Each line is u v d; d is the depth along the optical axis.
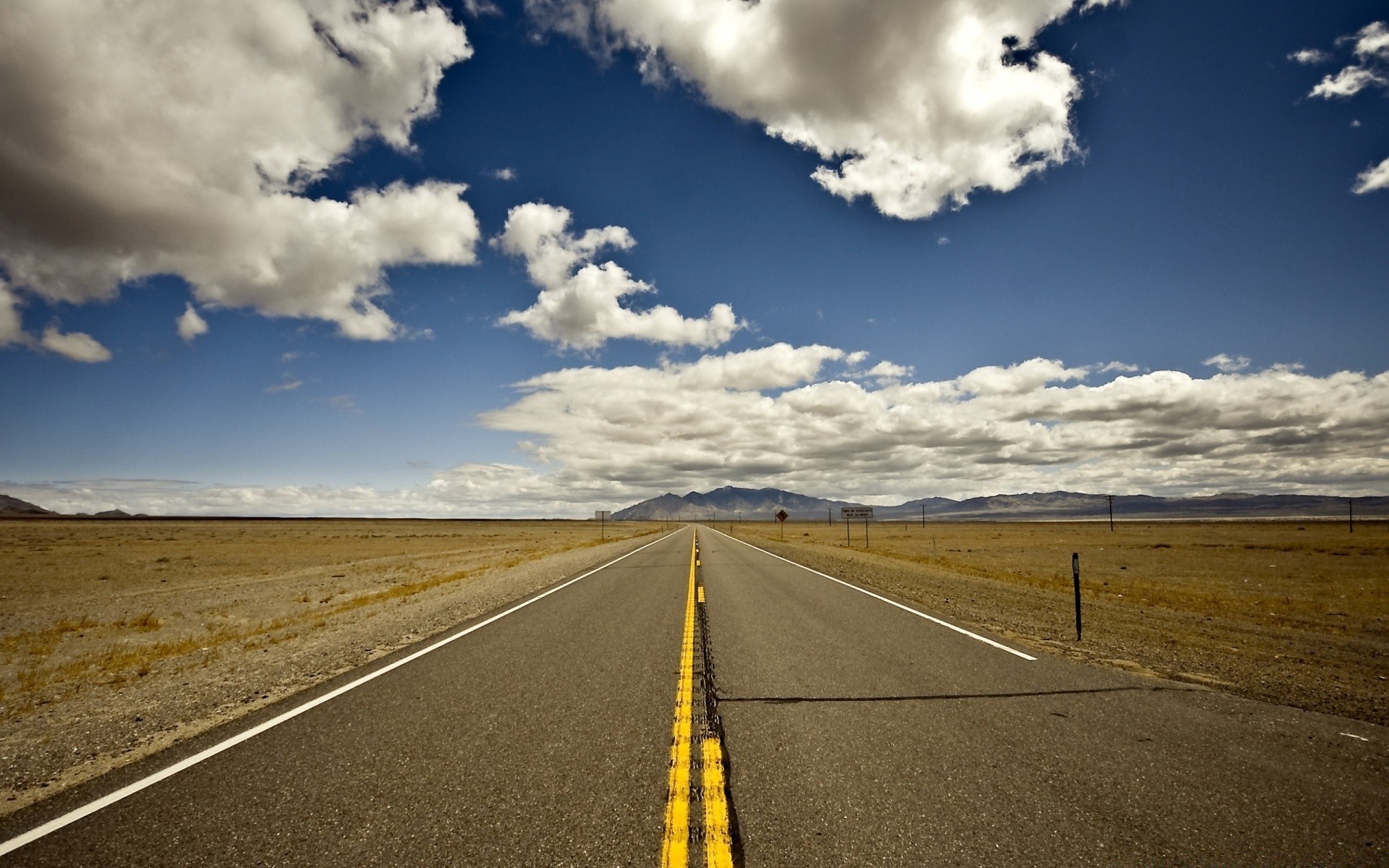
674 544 45.91
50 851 3.42
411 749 4.90
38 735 5.54
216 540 61.62
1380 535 69.44
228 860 3.29
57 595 21.58
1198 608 14.96
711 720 5.56
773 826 3.55
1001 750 4.77
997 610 12.65
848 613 12.13
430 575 26.30
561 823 3.63
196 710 6.21
